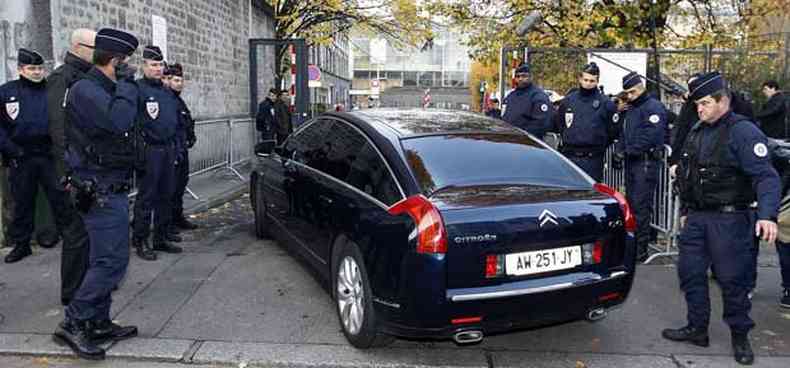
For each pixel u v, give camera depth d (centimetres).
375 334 407
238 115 1557
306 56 1622
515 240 376
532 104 741
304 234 528
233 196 1011
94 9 793
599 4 1277
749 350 412
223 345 426
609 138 645
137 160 411
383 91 6794
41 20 684
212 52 1345
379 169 432
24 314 475
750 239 405
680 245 438
